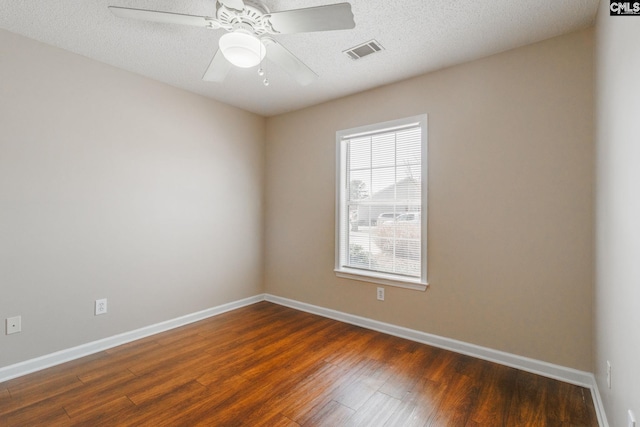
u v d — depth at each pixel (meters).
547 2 1.85
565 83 2.19
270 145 4.09
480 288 2.53
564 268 2.20
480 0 1.84
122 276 2.77
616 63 1.43
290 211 3.88
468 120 2.58
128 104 2.79
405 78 2.90
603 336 1.76
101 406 1.89
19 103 2.21
